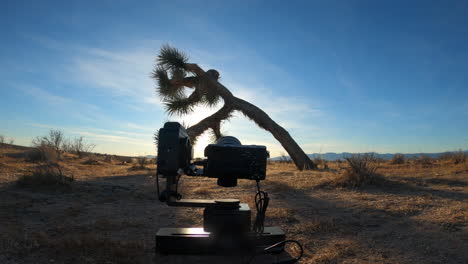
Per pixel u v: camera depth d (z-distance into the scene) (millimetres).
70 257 3939
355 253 4270
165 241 4141
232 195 8383
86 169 14859
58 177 8930
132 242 4523
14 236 4586
